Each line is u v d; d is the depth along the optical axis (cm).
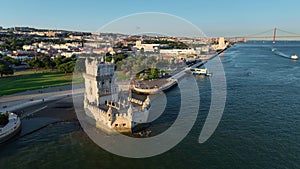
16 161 5716
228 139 6812
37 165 5544
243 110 9506
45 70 19438
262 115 8919
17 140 6762
